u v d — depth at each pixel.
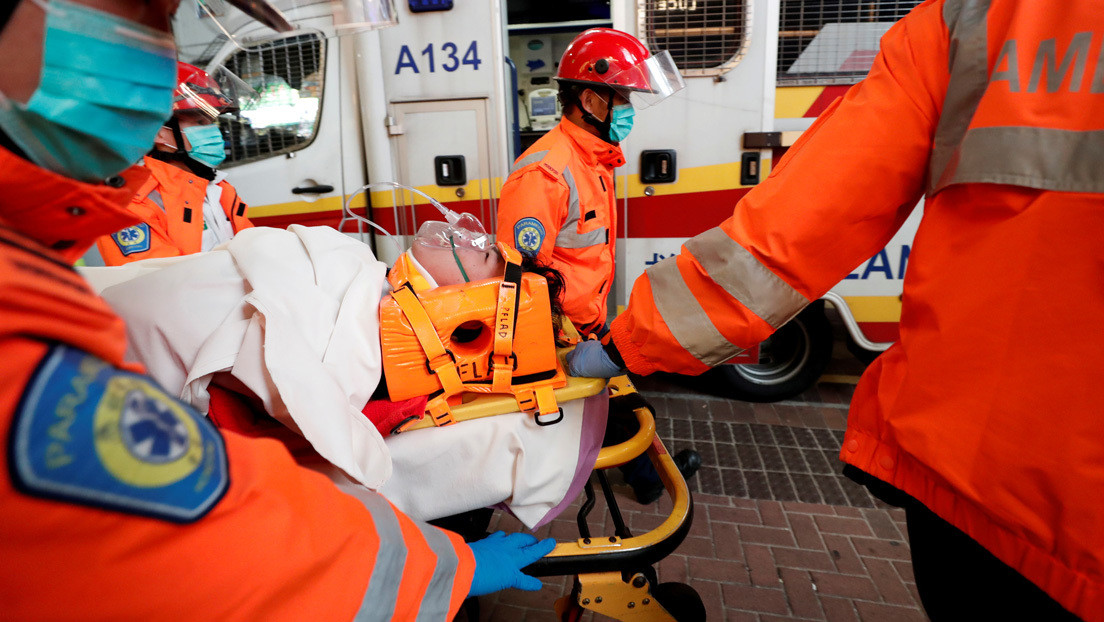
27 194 0.43
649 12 2.74
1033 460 0.70
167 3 0.47
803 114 2.77
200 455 0.46
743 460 2.78
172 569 0.42
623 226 3.02
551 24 5.12
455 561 0.72
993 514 0.75
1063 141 0.64
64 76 0.41
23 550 0.37
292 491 0.54
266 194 3.22
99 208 0.45
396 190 3.15
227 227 2.31
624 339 1.11
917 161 0.82
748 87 2.76
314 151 3.15
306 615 0.51
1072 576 0.69
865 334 2.94
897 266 2.82
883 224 0.88
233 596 0.46
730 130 2.82
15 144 0.42
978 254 0.73
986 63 0.71
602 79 1.97
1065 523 0.68
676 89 2.19
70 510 0.37
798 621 1.90
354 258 1.30
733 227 0.92
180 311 1.09
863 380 0.98
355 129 3.12
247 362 1.00
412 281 1.27
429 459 1.23
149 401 0.43
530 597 2.01
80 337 0.39
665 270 1.02
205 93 2.04
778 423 3.09
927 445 0.80
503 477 1.24
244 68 3.01
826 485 2.58
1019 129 0.66
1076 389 0.66
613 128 2.08
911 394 0.83
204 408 1.06
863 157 0.82
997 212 0.70
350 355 1.13
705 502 2.49
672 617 1.29
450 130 3.04
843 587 2.03
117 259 1.85
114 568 0.40
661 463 1.43
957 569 0.87
